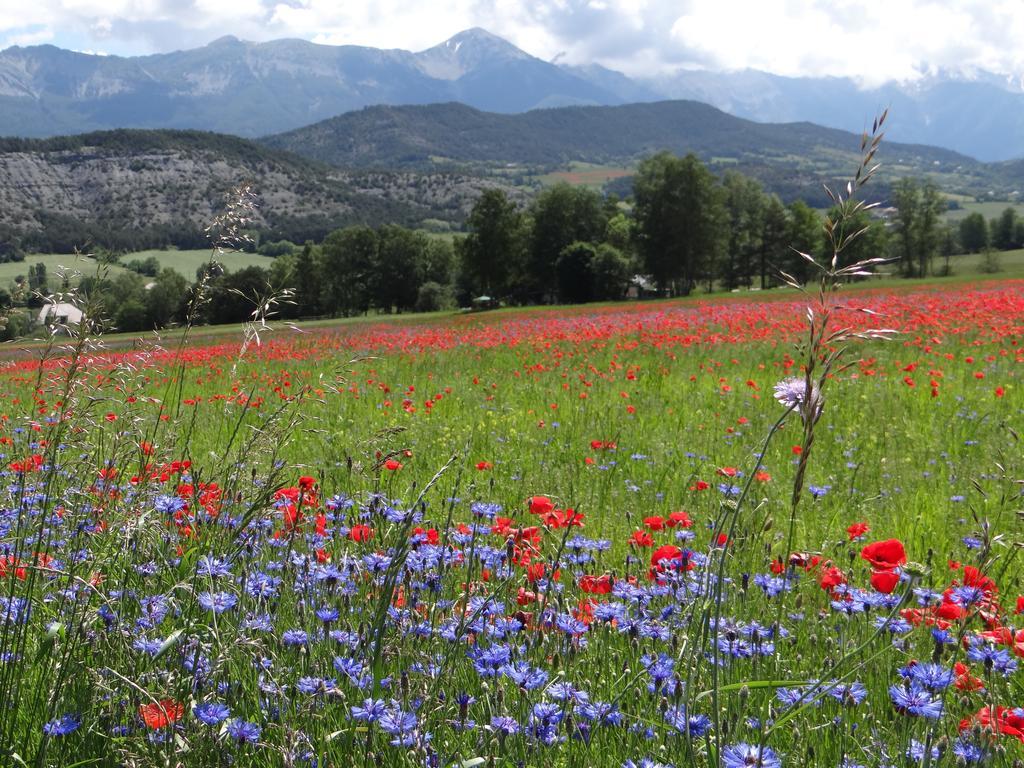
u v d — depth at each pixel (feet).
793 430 28.27
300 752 7.40
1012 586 14.03
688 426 29.96
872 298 94.99
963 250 561.02
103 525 10.22
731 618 10.48
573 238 380.58
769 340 56.75
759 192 465.06
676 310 105.50
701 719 7.65
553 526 13.41
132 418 11.29
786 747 8.62
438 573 10.53
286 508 12.70
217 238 11.76
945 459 24.23
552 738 7.80
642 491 21.12
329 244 434.71
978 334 53.47
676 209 338.54
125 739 7.51
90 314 9.68
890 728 8.90
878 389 36.47
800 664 10.70
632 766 7.36
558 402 36.86
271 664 8.71
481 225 342.64
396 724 7.16
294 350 66.03
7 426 21.59
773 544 15.56
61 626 7.90
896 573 10.32
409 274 436.35
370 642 8.89
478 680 9.52
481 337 69.46
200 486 12.00
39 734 8.04
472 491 19.74
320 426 28.45
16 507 11.55
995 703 8.43
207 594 9.07
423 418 32.07
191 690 7.81
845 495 20.83
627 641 10.82
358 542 12.71
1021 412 30.42
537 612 10.35
